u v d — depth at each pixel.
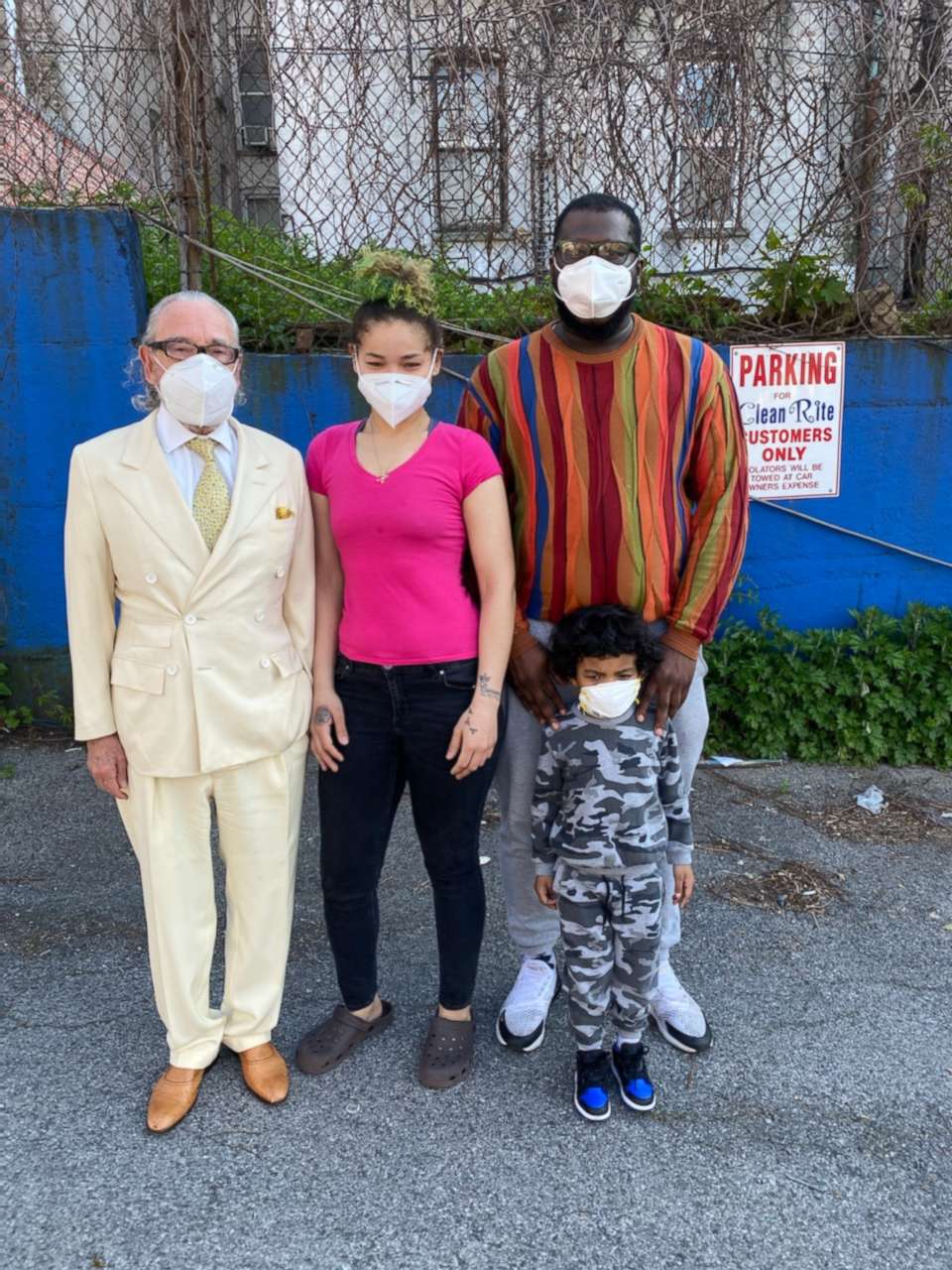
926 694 4.26
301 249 4.37
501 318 4.34
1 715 4.32
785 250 4.39
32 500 4.17
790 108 4.26
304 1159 2.13
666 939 2.47
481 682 2.13
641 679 2.21
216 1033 2.32
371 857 2.30
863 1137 2.20
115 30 4.00
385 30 4.07
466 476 2.11
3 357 4.03
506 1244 1.92
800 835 3.62
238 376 2.12
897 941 2.99
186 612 2.07
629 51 4.07
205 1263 1.88
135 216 4.01
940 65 4.17
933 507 4.53
